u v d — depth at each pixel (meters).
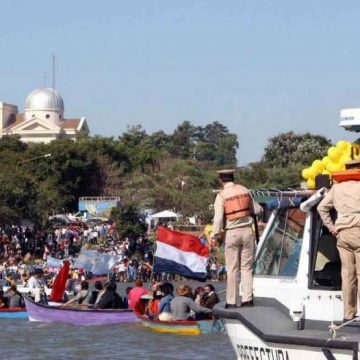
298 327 22.23
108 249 153.38
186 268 72.00
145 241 164.00
